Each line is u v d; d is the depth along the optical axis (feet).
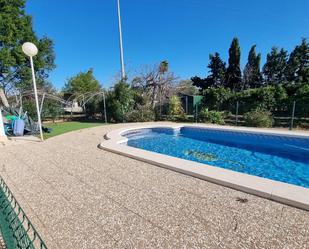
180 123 54.65
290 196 12.21
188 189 14.38
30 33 74.08
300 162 28.14
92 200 12.97
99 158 22.56
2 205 9.27
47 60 89.61
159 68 72.33
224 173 16.43
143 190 14.30
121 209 11.82
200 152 33.37
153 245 8.84
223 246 8.67
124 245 8.87
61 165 20.26
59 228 10.12
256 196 13.17
